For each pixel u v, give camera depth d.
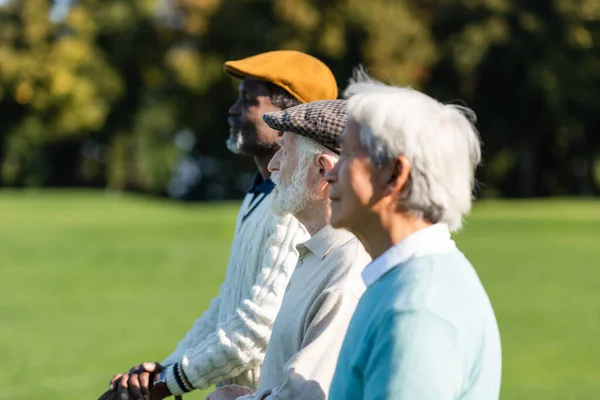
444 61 116.44
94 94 118.38
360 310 6.50
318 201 8.51
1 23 114.44
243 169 130.88
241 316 9.30
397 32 109.44
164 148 126.38
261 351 9.30
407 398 5.85
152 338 29.06
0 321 31.83
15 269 44.84
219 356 9.23
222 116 125.19
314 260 8.30
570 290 38.25
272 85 11.27
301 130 8.34
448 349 5.99
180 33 118.38
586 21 115.75
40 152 121.81
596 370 24.05
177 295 37.75
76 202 81.31
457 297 6.23
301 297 8.19
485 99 121.69
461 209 6.50
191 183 132.75
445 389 5.89
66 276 42.69
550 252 51.06
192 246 54.53
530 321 31.36
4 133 118.69
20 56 113.94
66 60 114.81
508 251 51.38
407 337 6.00
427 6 115.69
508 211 78.19
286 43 109.94
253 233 10.19
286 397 7.55
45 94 115.19
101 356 26.38
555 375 23.50
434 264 6.35
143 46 119.62
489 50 116.12
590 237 58.72
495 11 113.75
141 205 81.44
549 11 115.56
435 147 6.32
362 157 6.46
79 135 122.06
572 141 123.75
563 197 127.75
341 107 8.44
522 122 122.81
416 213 6.43
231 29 114.75
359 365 6.30
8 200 82.25
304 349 7.65
